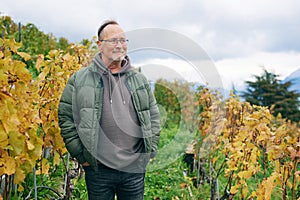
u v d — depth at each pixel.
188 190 5.23
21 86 2.79
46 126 3.81
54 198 4.26
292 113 22.44
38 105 3.63
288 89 22.88
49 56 3.91
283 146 3.44
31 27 12.42
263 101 24.00
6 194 3.12
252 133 3.91
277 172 3.54
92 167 3.03
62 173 4.99
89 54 4.89
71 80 3.08
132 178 3.13
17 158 2.75
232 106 5.04
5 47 2.98
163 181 5.70
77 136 3.06
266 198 3.48
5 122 2.51
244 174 3.82
